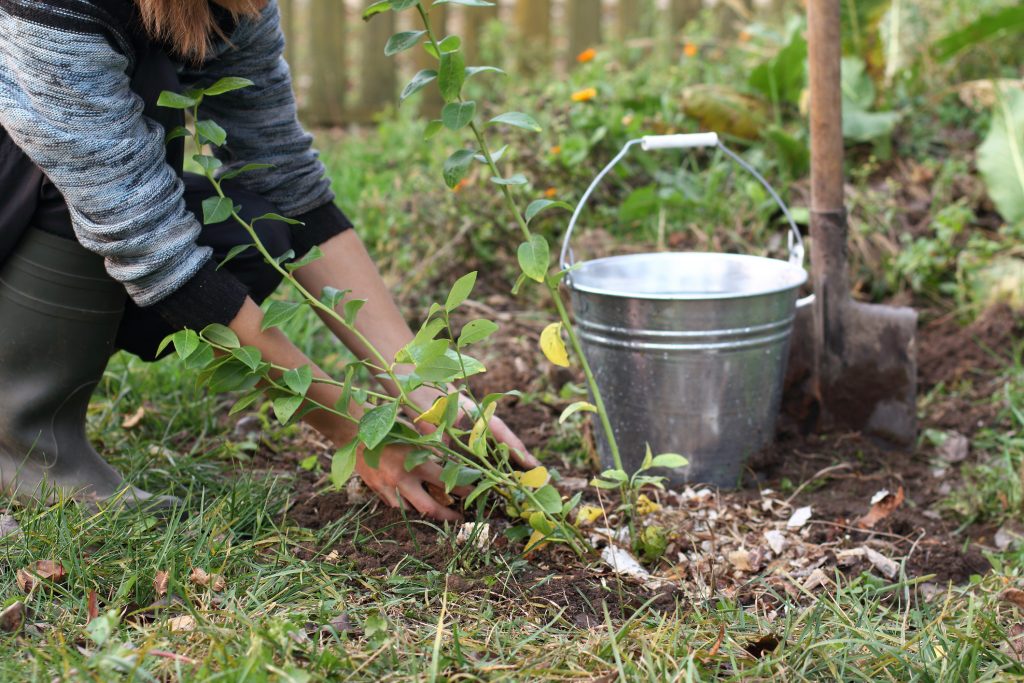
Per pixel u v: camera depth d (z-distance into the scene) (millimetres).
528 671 1440
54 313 1743
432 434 1645
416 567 1737
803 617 1639
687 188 3357
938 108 3670
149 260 1562
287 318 1589
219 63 1798
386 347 1916
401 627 1540
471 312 3021
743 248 3127
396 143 4340
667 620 1643
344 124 5367
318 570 1713
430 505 1809
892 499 2076
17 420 1803
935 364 2750
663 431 2115
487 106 4066
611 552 1813
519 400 2535
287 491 1993
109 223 1536
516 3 5301
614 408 2146
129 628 1525
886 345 2373
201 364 1586
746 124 3512
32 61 1458
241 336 1647
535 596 1688
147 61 1661
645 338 2049
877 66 3711
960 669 1466
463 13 5340
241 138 1863
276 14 1816
